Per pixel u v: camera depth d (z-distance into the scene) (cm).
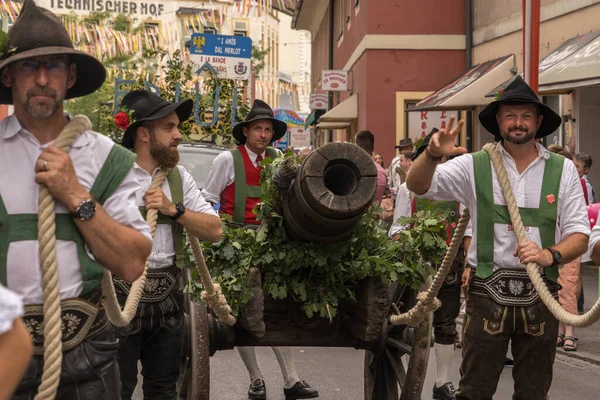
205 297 539
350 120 2567
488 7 2009
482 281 505
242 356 736
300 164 521
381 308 553
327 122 2939
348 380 810
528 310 500
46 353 320
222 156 695
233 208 691
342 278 559
